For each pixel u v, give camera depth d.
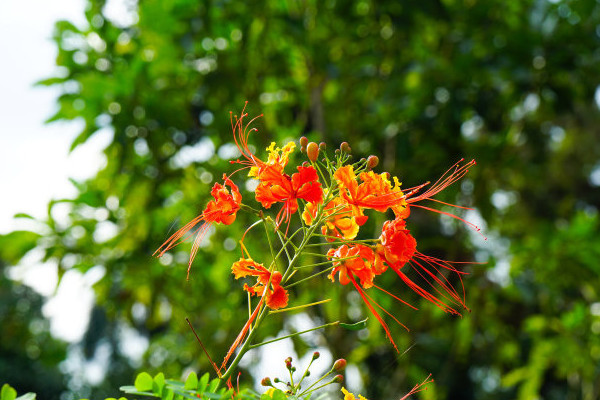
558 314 8.50
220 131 6.11
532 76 6.41
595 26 6.43
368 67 6.85
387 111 6.61
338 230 2.53
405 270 6.36
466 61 6.16
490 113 6.78
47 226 6.27
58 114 5.95
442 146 6.50
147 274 6.44
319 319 6.25
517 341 8.23
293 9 6.46
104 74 6.20
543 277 7.38
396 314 6.24
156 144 6.06
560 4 6.44
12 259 6.26
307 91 6.59
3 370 15.06
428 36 6.73
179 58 6.33
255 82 6.41
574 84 6.68
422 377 6.41
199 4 6.17
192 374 2.17
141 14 6.14
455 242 6.83
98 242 6.46
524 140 7.27
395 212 2.46
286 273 2.33
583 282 7.27
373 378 6.95
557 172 12.97
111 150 6.04
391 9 6.33
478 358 9.75
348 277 2.39
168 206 6.34
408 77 6.49
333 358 6.03
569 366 7.68
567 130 13.23
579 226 7.07
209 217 2.46
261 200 2.38
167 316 7.18
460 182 6.46
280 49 6.55
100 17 6.18
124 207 6.29
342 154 2.50
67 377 17.56
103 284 6.48
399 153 6.26
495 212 6.96
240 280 6.46
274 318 6.17
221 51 6.33
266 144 6.07
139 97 5.96
